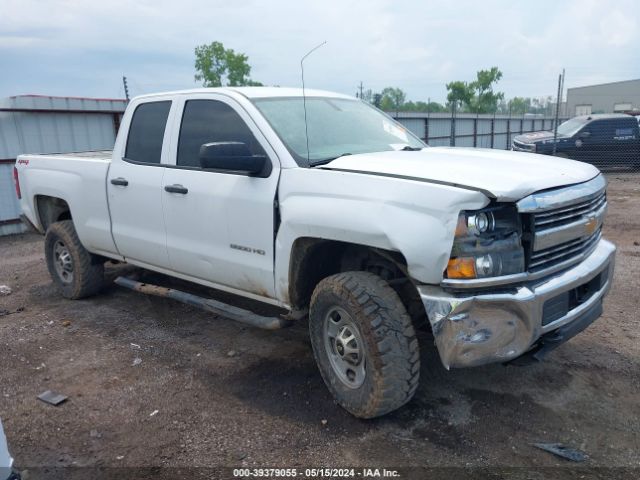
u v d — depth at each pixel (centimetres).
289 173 362
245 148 367
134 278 638
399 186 306
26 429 349
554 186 313
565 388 379
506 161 353
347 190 327
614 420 341
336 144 404
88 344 480
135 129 495
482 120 2433
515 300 294
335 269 392
